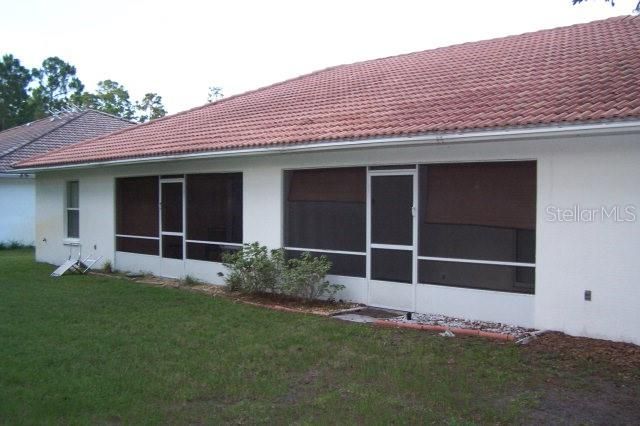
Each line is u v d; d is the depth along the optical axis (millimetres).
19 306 10945
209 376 6793
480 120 8758
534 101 9055
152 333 8812
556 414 5598
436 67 14391
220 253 13453
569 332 8188
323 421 5488
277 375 6840
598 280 7926
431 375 6684
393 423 5418
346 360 7309
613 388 6242
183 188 14352
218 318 9766
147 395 6223
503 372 6750
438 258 9734
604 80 9289
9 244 24531
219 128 14695
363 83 15141
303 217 11719
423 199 9914
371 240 10594
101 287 13203
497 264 9055
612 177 7785
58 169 17656
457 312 9445
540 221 8438
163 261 14977
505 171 8992
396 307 10234
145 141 15969
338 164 10922
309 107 14078
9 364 7270
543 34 14727
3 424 5461
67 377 6777
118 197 16469
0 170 23625
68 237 18375
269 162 12125
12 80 61844
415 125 9516
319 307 10562
